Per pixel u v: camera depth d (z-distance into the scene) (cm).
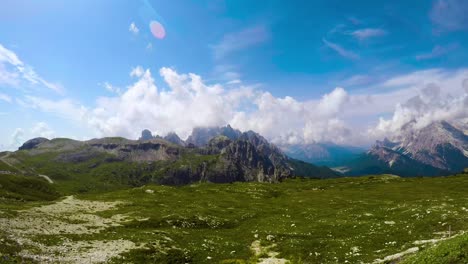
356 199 10262
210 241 5281
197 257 4394
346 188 15000
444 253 2339
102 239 4528
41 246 3684
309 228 5922
